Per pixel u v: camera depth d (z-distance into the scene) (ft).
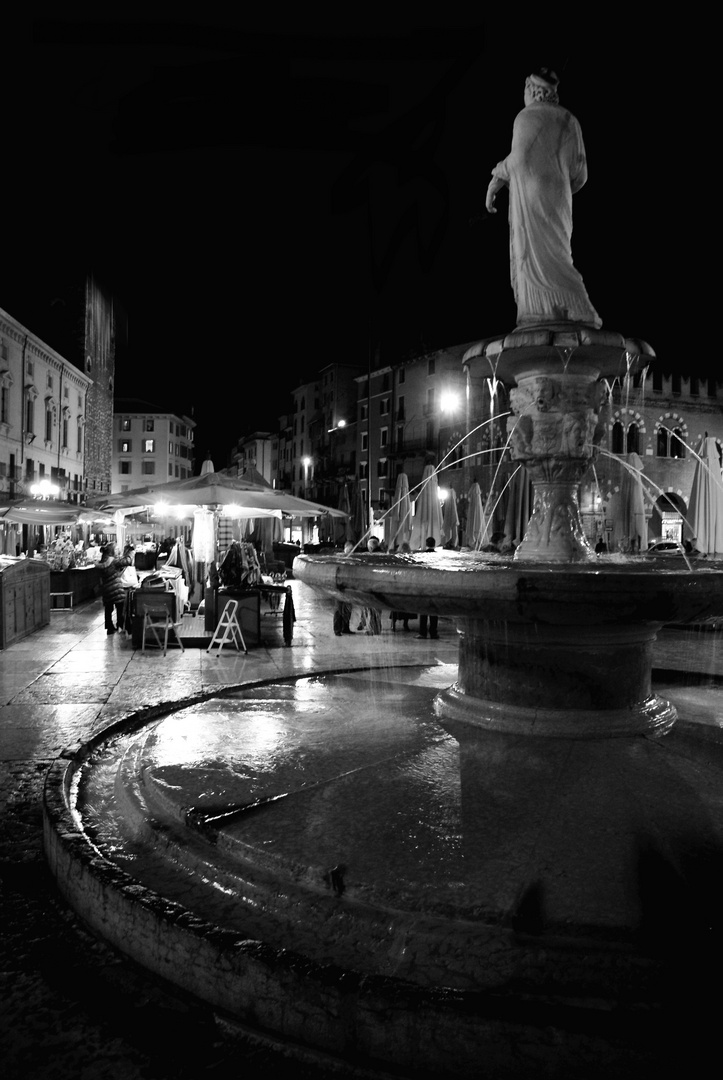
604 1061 6.69
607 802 10.96
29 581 44.57
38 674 30.86
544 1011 6.99
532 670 14.12
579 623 12.38
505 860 9.41
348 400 223.71
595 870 9.11
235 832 10.69
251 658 35.45
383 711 17.15
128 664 33.50
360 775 12.51
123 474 308.19
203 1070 7.61
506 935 8.05
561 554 20.89
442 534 55.72
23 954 9.66
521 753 12.94
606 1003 7.20
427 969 7.88
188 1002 8.60
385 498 185.16
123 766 15.07
